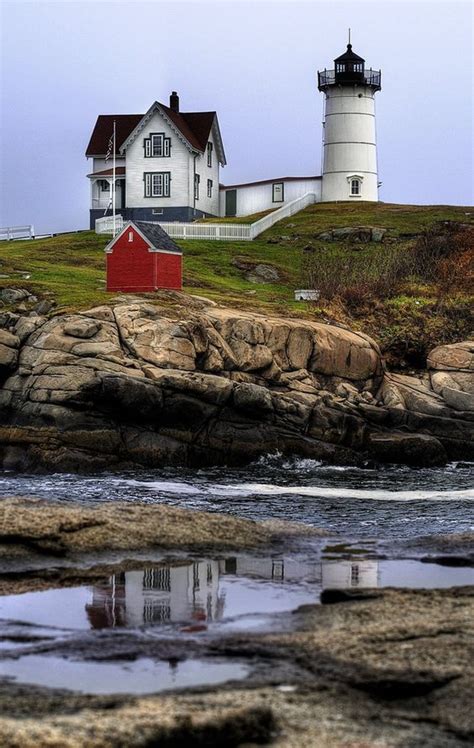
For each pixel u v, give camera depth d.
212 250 68.62
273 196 86.12
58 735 9.34
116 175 82.75
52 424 38.25
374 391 45.72
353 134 83.94
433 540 22.27
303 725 10.23
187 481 35.53
